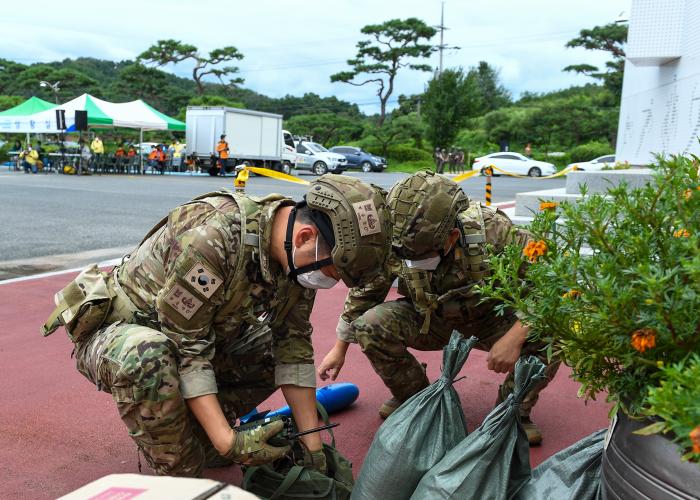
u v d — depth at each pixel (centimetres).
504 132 5231
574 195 680
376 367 288
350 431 297
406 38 6234
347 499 216
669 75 873
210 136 2556
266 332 248
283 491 203
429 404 205
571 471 182
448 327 291
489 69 7569
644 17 852
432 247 239
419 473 196
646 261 137
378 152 4891
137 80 6450
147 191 1647
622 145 1087
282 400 336
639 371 145
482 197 1695
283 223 197
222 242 194
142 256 217
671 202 144
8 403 322
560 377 371
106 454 272
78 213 1138
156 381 194
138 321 216
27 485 246
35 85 6419
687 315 128
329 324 472
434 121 4656
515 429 191
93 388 344
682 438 127
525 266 238
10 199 1358
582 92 6719
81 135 2386
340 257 180
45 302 520
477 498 182
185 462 208
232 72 6869
